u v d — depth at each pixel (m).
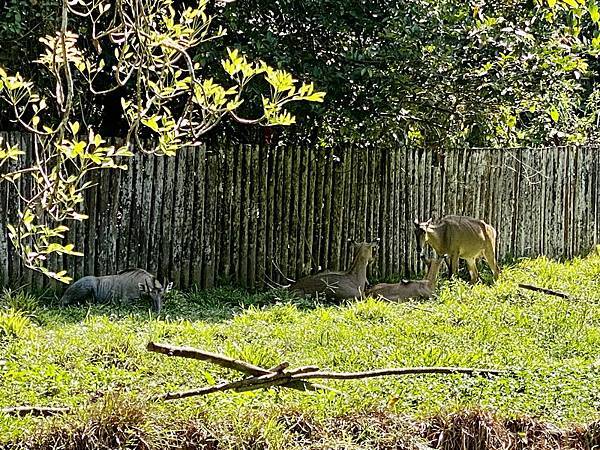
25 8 12.41
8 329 9.25
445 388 7.92
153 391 7.54
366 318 10.80
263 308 11.29
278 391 7.64
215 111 5.30
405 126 15.89
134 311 11.49
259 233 13.97
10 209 12.05
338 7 13.72
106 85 13.88
